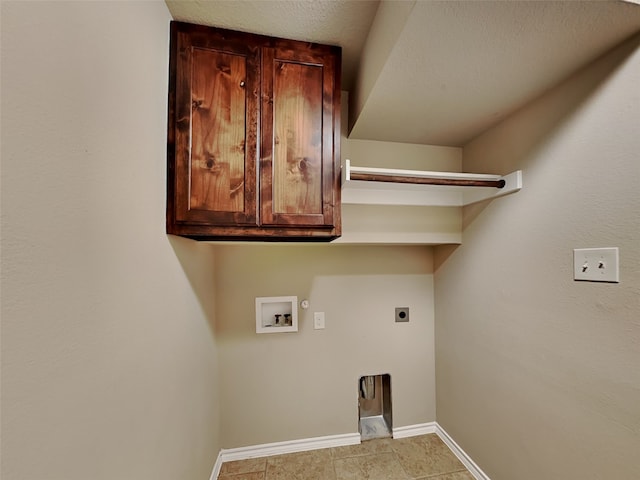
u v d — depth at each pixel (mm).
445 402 1812
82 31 536
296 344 1781
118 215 656
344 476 1531
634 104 800
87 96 549
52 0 461
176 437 995
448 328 1781
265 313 1792
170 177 992
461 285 1645
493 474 1379
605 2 702
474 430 1526
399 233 1578
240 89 1086
